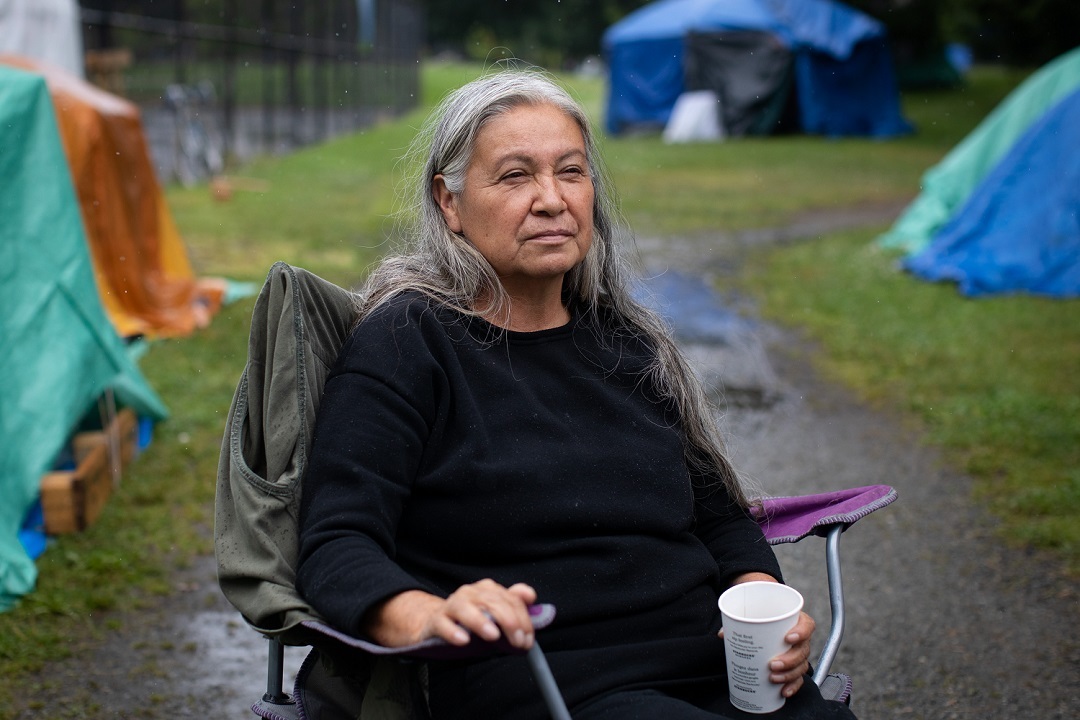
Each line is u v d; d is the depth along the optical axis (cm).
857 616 353
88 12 1070
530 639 142
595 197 204
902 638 338
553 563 175
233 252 925
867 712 298
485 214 186
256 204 1218
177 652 318
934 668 320
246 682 305
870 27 2239
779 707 170
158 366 576
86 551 366
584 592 174
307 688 182
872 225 1245
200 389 545
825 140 2223
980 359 655
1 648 308
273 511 171
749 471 480
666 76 2309
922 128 2433
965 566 387
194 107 1395
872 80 2303
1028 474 466
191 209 1166
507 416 180
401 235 215
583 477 180
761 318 788
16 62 592
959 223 934
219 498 177
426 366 176
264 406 180
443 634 143
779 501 214
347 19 2203
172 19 1331
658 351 203
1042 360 651
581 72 5450
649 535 184
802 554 399
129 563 363
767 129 2250
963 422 538
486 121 186
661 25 2292
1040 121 903
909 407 568
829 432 537
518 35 5497
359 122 2303
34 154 398
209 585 358
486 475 173
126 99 1185
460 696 168
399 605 152
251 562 168
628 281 211
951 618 350
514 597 145
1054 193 867
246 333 654
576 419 188
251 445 181
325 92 2019
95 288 416
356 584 154
